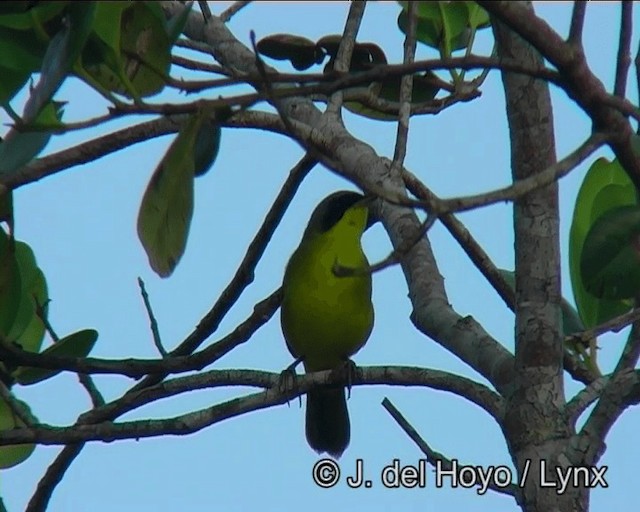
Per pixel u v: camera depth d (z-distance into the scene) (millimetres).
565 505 8086
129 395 9859
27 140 8188
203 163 9289
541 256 8211
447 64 6691
